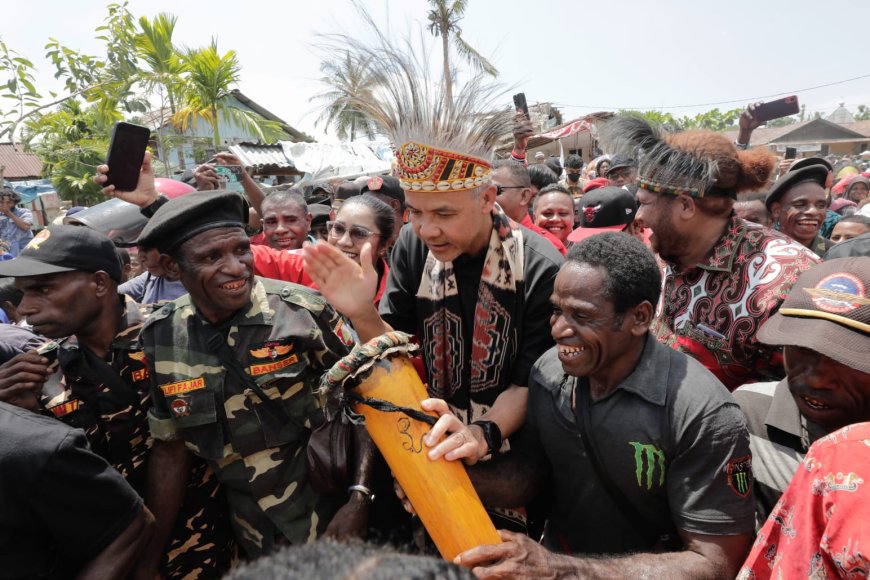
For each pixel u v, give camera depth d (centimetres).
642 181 225
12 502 147
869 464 103
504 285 205
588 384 169
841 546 102
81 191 1265
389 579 59
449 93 186
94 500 159
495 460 191
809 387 133
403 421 148
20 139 800
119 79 834
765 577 124
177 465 202
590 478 171
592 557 150
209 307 194
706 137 214
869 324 123
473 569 136
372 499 208
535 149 1958
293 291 208
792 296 140
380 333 161
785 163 799
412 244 233
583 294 152
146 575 190
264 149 1333
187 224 182
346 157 1233
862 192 901
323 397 155
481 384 215
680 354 168
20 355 184
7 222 919
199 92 1252
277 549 71
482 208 195
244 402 196
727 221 220
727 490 148
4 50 658
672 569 142
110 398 202
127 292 350
